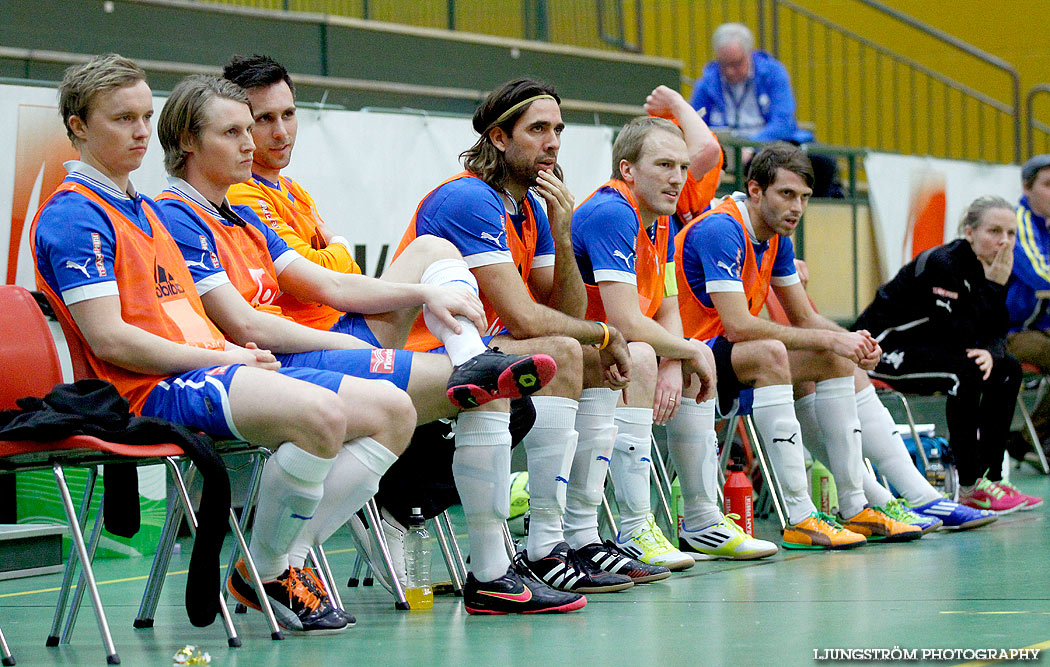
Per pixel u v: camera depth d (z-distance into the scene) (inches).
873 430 443.5
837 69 1097.4
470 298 282.7
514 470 475.8
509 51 778.2
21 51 560.1
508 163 318.7
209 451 238.8
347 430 258.7
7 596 343.3
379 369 274.1
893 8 1125.7
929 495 439.8
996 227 504.1
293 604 260.5
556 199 318.7
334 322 316.5
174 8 642.2
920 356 496.7
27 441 227.6
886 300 513.0
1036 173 651.5
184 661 227.5
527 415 300.5
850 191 749.3
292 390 245.3
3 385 258.4
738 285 405.1
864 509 419.2
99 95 256.1
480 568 285.6
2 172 421.4
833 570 342.0
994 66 1075.9
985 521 437.7
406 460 304.2
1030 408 676.1
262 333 280.1
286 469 246.7
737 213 416.2
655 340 356.8
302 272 301.3
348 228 495.2
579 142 564.1
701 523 380.8
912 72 1033.5
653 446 433.1
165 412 255.0
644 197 362.6
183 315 265.7
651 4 1061.8
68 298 250.4
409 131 515.5
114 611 310.0
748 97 793.6
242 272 293.6
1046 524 449.4
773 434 400.2
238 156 290.2
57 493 446.9
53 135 433.4
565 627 261.6
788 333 406.6
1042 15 1076.5
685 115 452.8
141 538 439.2
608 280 352.2
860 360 404.8
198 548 237.3
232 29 665.0
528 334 308.3
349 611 297.4
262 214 316.5
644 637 245.3
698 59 1068.5
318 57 698.8
